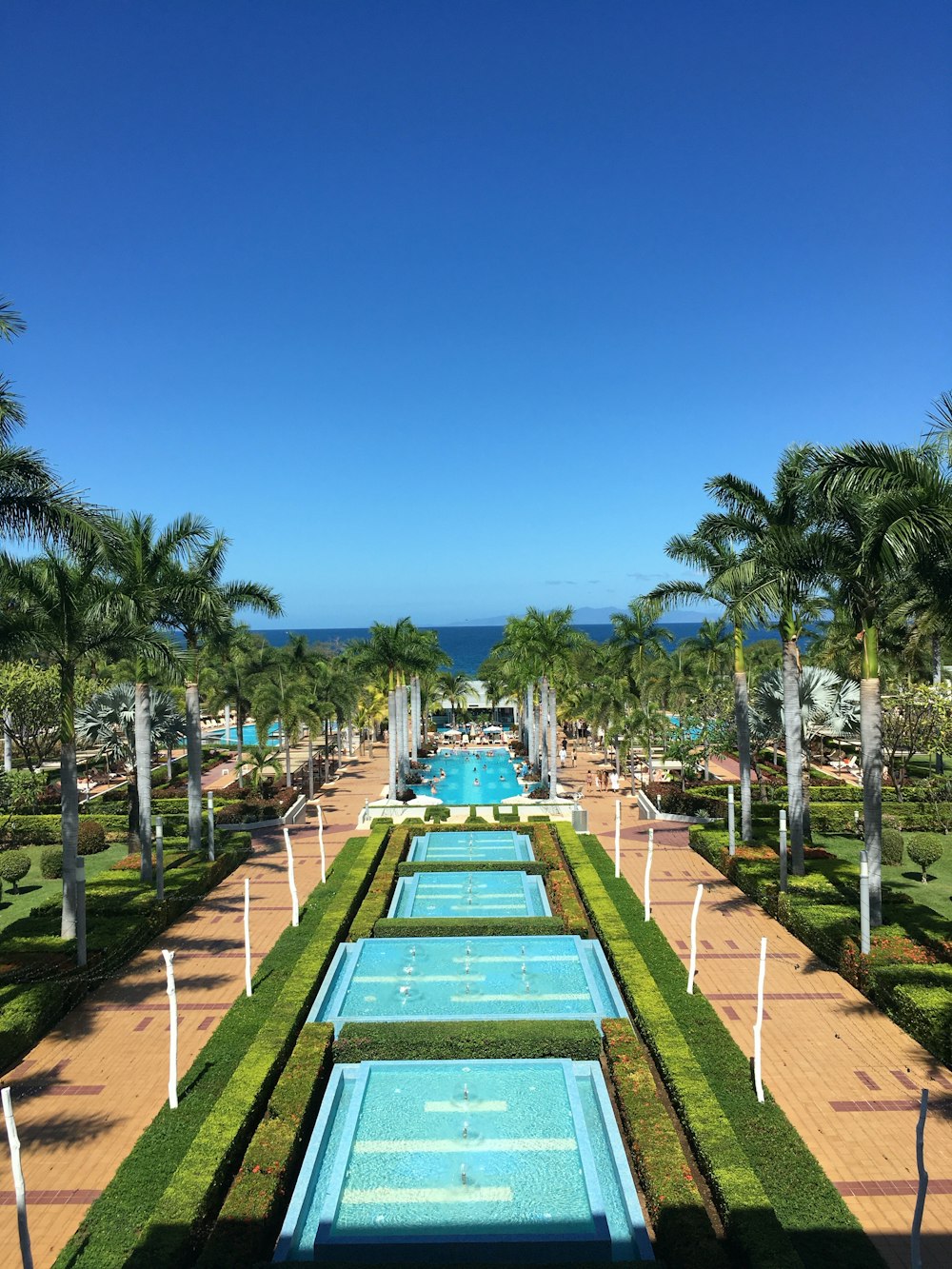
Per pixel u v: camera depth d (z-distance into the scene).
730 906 23.36
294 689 43.62
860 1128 12.69
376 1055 15.15
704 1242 9.87
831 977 18.36
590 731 61.16
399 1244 10.51
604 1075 14.64
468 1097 14.15
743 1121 12.46
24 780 33.00
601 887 24.59
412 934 21.70
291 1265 9.72
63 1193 11.44
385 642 40.09
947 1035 14.28
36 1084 14.29
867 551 16.84
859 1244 9.95
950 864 27.30
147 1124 13.06
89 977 17.86
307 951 19.36
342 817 38.56
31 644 19.12
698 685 43.88
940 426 16.23
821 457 17.64
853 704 35.12
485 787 49.44
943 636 20.62
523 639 41.56
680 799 35.72
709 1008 16.30
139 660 24.98
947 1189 11.23
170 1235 9.99
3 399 16.22
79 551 18.33
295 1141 12.16
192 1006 17.36
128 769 42.81
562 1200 11.62
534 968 19.70
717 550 27.77
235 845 30.02
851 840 30.81
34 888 26.69
